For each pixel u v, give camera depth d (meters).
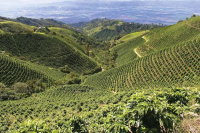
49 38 93.25
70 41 114.44
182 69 49.75
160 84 46.91
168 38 93.94
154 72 53.41
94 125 9.95
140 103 5.81
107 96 35.34
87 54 114.19
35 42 85.94
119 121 6.04
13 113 27.94
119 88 50.75
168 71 51.28
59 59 82.88
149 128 5.62
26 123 6.34
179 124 6.20
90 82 59.84
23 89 44.00
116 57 119.88
